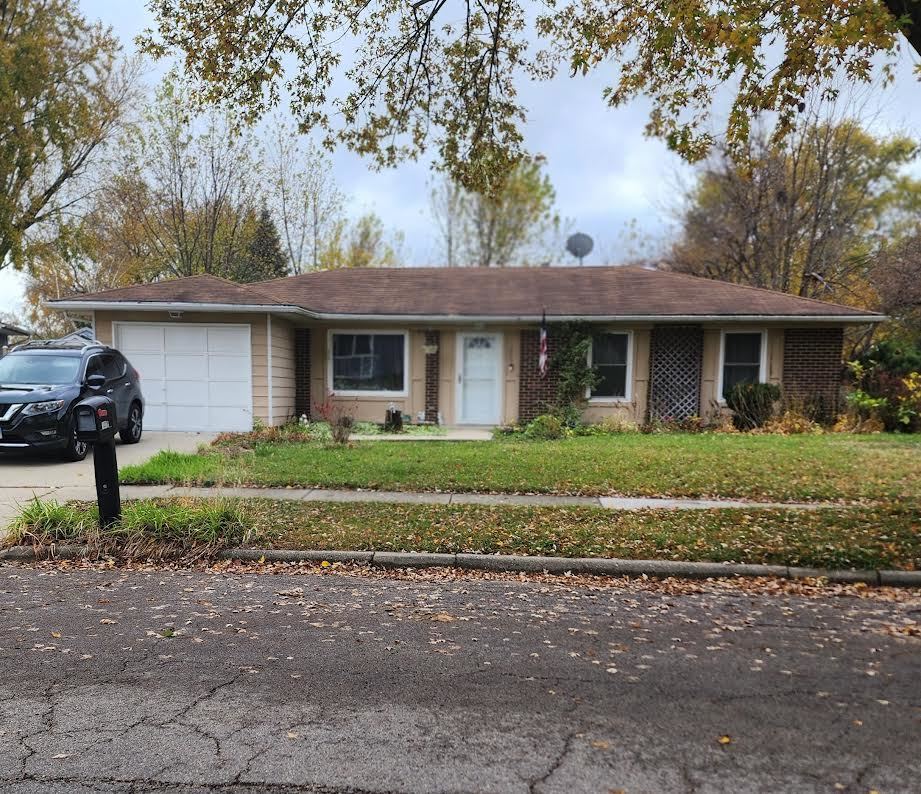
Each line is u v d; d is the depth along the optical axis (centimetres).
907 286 2152
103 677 380
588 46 780
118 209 2658
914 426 1455
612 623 476
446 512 756
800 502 812
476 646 432
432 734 319
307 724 328
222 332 1461
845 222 2528
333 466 1001
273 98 885
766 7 614
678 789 275
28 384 1106
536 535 668
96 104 2570
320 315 1537
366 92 922
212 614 487
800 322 1529
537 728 326
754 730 324
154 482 902
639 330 1602
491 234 3797
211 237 2569
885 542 635
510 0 852
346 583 567
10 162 2480
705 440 1268
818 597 537
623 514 746
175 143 2502
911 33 576
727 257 2758
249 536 650
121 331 1463
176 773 285
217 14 796
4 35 2492
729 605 516
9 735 315
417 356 1638
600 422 1602
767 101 729
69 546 630
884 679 383
